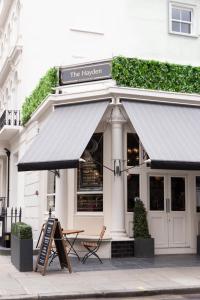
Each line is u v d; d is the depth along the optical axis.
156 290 9.38
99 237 13.31
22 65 20.95
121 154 14.12
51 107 15.31
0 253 15.37
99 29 19.50
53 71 15.24
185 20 20.23
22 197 20.06
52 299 8.81
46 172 16.75
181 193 15.26
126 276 10.79
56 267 12.07
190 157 12.89
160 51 19.45
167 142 13.09
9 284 9.85
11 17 24.77
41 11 19.34
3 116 22.02
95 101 14.34
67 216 14.71
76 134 13.30
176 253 14.76
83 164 14.81
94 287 9.55
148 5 19.61
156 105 14.43
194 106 15.01
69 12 19.39
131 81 14.41
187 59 19.86
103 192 14.33
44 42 19.30
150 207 14.73
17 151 22.47
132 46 19.17
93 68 14.73
